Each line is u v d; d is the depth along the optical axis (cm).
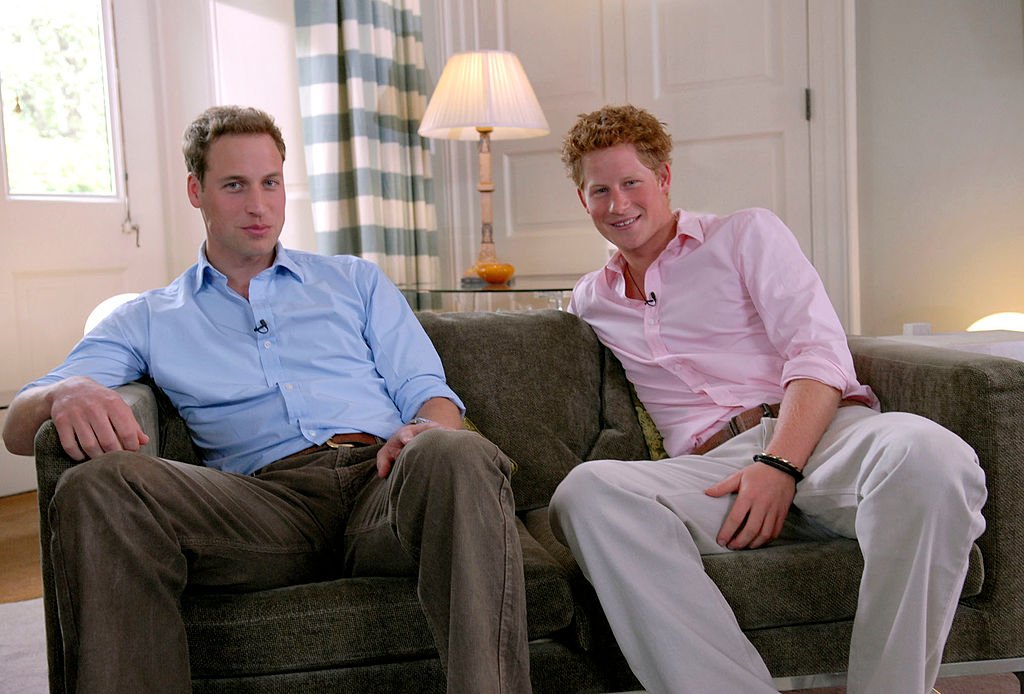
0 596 242
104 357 167
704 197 350
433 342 192
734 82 343
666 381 185
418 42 366
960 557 135
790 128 337
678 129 352
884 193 329
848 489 146
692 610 136
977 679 187
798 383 161
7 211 318
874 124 328
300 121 351
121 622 122
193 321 173
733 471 162
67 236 335
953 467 134
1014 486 147
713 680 132
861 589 138
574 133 186
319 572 155
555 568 145
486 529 128
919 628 132
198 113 362
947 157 321
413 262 362
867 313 334
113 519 124
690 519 148
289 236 361
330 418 170
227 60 357
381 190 338
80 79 342
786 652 145
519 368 191
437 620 129
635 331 189
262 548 143
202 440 171
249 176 170
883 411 170
